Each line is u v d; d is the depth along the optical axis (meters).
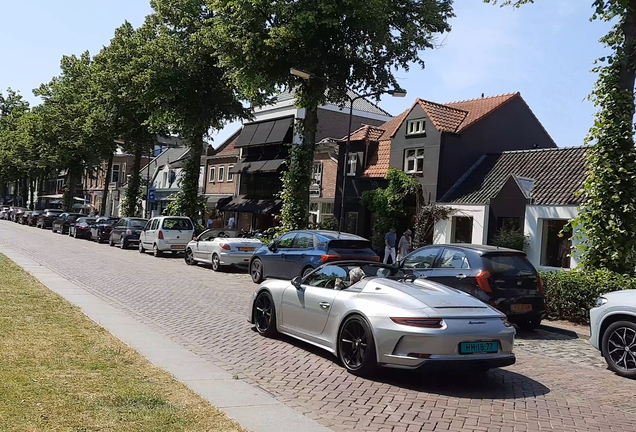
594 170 13.22
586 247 13.23
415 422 5.22
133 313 10.12
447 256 11.40
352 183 30.98
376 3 21.31
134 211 42.66
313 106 23.95
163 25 32.28
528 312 10.66
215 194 47.00
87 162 53.84
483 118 27.34
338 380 6.53
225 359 7.23
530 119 29.08
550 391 6.76
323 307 7.48
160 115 33.03
